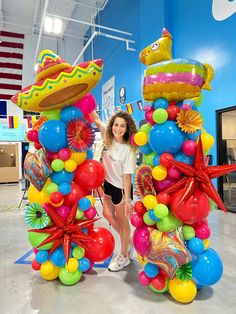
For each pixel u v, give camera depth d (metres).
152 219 1.73
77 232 2.03
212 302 1.77
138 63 7.27
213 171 1.68
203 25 5.13
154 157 1.78
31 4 9.38
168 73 1.66
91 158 2.20
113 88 8.98
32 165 1.95
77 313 1.67
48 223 1.99
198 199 1.64
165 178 1.73
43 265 2.04
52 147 1.93
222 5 4.66
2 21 9.76
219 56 4.79
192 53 5.46
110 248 2.15
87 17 10.35
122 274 2.23
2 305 1.78
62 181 1.98
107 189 2.35
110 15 9.11
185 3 5.57
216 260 1.77
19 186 10.59
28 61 11.02
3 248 2.97
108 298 1.84
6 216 4.69
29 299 1.85
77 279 2.05
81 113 2.03
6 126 9.52
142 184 1.83
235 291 1.91
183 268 1.75
